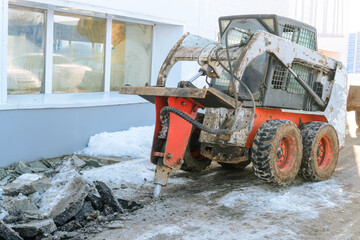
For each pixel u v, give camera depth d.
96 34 9.75
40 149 7.55
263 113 6.55
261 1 14.34
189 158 7.01
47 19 8.64
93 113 8.48
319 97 7.33
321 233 4.75
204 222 4.95
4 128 6.96
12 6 8.03
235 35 6.80
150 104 9.95
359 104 11.43
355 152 9.49
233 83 5.46
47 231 4.43
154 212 5.25
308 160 6.66
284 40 6.29
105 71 10.06
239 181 6.95
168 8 10.30
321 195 6.16
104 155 8.12
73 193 4.93
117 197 5.81
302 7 17.58
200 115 6.99
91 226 4.73
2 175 6.59
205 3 11.63
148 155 8.14
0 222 4.15
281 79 6.67
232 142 6.24
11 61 8.16
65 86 9.28
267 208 5.52
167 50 11.05
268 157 5.93
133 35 10.65
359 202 5.90
